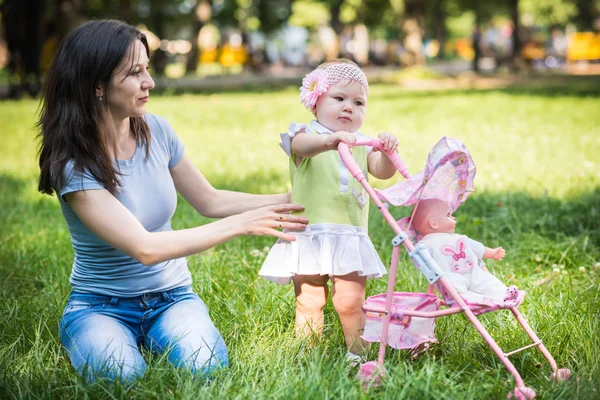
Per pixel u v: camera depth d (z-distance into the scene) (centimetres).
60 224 628
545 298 419
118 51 324
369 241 368
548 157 905
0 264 522
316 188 362
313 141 342
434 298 329
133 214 344
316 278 369
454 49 6038
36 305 430
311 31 4978
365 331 329
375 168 368
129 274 348
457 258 328
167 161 367
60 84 327
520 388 303
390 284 319
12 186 815
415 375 312
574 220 587
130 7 2820
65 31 1936
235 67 4228
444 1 4231
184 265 373
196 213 645
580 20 4622
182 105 1725
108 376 314
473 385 312
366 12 4269
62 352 363
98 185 328
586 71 3456
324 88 361
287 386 306
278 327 391
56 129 328
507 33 5734
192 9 3928
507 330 373
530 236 548
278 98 1973
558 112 1402
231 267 492
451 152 315
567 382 313
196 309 355
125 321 352
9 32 1898
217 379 323
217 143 1123
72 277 358
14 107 1642
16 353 360
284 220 339
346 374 319
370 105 1645
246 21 4022
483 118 1349
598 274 475
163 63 3089
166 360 332
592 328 368
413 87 2411
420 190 320
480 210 632
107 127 334
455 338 365
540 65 4066
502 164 862
